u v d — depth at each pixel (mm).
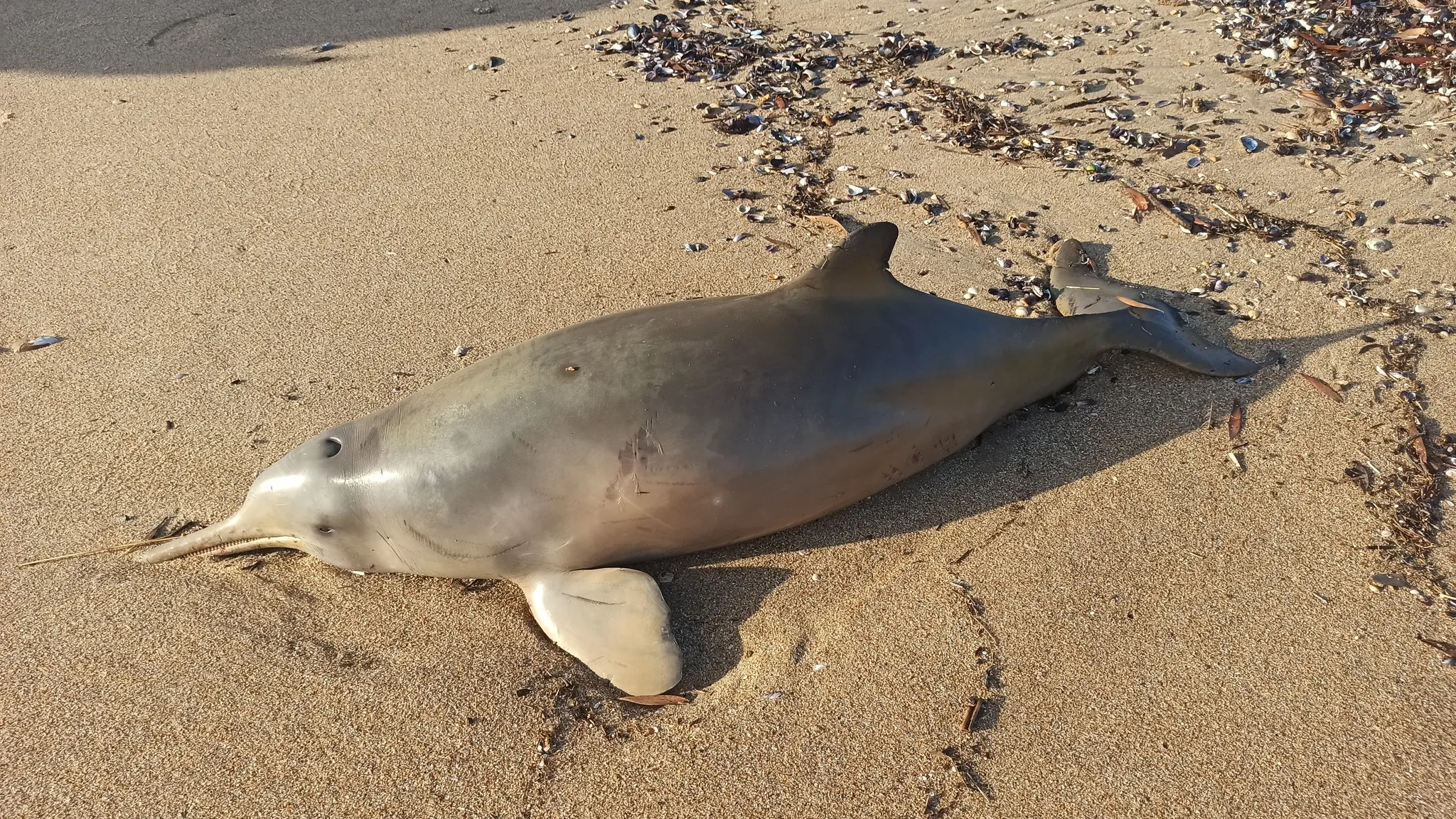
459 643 3133
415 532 3170
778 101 5996
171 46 7000
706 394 3059
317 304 4539
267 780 2768
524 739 2855
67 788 2750
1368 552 3221
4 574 3355
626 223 5023
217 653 3104
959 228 4855
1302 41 6207
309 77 6531
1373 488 3424
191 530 3508
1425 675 2867
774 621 3154
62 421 3945
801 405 3111
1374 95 5664
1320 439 3623
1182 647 2992
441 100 6215
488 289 4605
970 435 3572
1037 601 3148
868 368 3221
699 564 3344
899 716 2863
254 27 7238
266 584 3348
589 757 2809
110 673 3047
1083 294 4246
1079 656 2988
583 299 4508
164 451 3803
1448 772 2637
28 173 5590
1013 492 3514
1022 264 4602
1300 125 5461
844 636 3094
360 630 3186
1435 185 4891
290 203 5277
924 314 3428
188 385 4098
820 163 5438
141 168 5613
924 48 6445
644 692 2953
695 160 5500
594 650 3006
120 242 4992
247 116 6109
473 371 3309
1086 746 2766
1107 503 3449
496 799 2719
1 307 4559
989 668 2973
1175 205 4926
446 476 3090
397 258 4836
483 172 5484
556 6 7344
